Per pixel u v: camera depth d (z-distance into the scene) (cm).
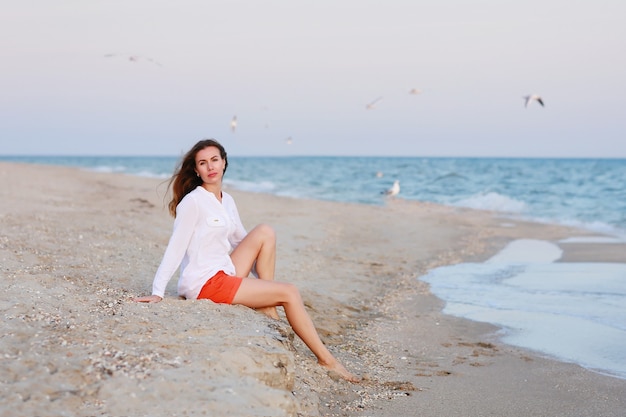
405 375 472
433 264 966
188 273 464
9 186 1786
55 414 287
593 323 617
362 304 701
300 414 355
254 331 405
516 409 405
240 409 312
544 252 1066
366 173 4297
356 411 394
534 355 525
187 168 476
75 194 1695
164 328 398
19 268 575
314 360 460
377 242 1170
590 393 434
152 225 1085
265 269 494
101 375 325
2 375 315
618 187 2616
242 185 2953
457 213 1734
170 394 316
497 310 677
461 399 421
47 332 377
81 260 673
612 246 1105
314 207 1744
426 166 5769
